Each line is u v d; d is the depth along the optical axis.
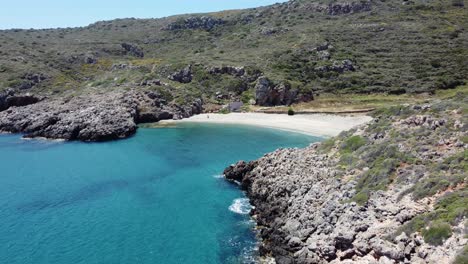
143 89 116.81
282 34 169.62
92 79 143.62
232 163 65.50
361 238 28.03
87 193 52.81
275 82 117.81
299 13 194.12
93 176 60.12
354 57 133.25
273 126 94.19
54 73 140.38
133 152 74.88
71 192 53.28
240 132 89.50
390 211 29.16
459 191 27.23
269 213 41.47
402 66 124.00
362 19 163.75
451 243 23.27
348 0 185.00
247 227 41.22
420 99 103.75
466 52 123.44
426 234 24.77
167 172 61.44
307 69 130.00
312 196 38.00
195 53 172.00
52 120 94.75
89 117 93.19
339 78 123.00
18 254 36.81
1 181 58.22
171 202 48.97
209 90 127.19
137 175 60.25
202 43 191.88
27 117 100.50
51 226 42.75
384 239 26.78
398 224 27.59
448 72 115.25
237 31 197.00
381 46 138.00
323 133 84.94
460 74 113.38
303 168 45.62
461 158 31.20
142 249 37.34
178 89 122.25
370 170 35.53
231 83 127.44
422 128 38.84
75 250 37.38
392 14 164.75
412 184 31.14
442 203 26.97
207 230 40.84
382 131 43.06
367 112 98.88
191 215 44.84
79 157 72.12
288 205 40.44
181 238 39.28
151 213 45.72
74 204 49.00
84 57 162.50
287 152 53.66
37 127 93.44
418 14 159.38
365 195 32.34
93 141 85.81
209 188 53.75
